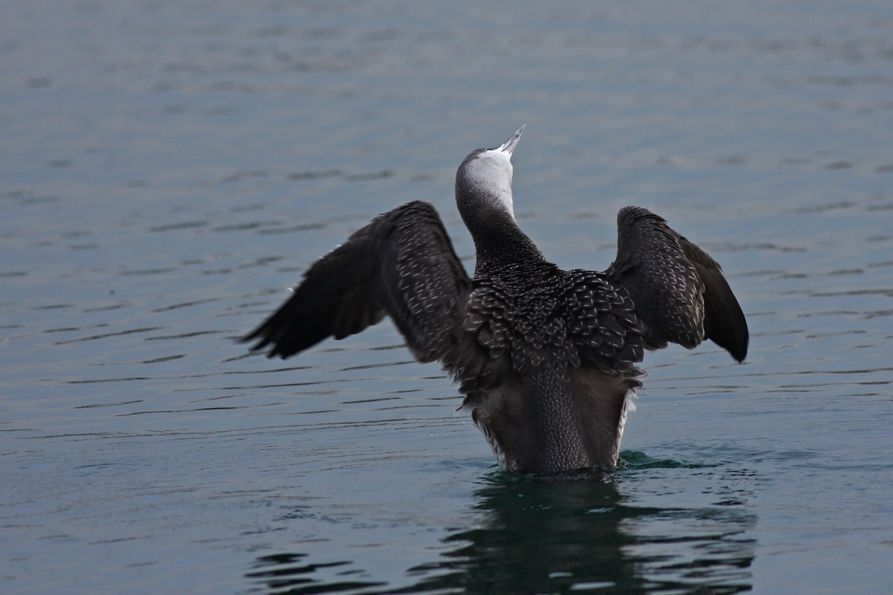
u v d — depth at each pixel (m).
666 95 24.44
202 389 13.92
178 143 22.50
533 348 10.22
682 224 18.64
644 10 31.36
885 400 12.77
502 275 10.79
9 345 15.23
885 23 29.47
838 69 25.89
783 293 16.36
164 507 10.33
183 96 25.09
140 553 9.37
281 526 9.80
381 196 19.70
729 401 13.00
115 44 29.53
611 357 10.20
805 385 13.41
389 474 11.05
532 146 21.92
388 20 31.09
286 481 10.91
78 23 31.91
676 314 10.37
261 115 23.81
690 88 24.84
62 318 15.98
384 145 22.02
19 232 18.72
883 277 16.73
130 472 11.28
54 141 22.69
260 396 13.67
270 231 18.52
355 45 28.69
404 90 25.02
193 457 11.70
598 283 10.45
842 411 12.48
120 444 12.14
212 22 31.62
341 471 11.16
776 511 9.77
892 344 14.57
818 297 16.20
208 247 18.06
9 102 24.97
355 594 8.52
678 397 13.20
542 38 28.72
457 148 21.72
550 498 10.04
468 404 10.36
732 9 31.22
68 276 17.25
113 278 17.14
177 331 15.56
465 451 11.70
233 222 18.92
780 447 11.43
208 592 8.66
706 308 11.15
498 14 31.23
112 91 25.59
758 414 12.51
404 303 10.09
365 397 13.61
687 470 10.80
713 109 23.64
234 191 20.16
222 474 11.17
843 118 23.05
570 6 31.91
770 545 9.12
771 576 8.62
